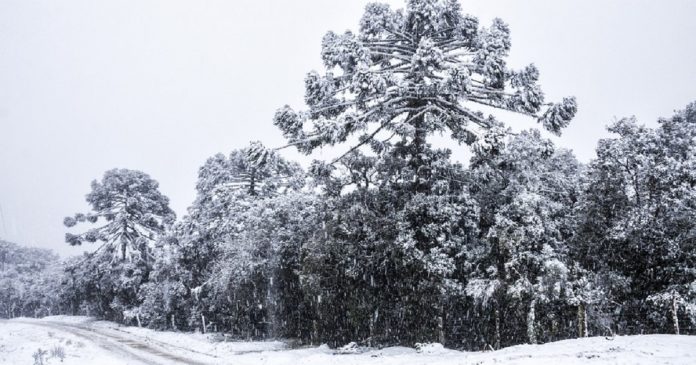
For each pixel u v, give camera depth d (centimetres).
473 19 2834
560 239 2278
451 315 2566
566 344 1563
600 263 2173
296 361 2100
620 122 2144
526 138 2277
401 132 2480
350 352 2350
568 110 2591
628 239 2033
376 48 2934
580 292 2066
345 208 2484
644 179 2034
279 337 3341
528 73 2708
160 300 4566
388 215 2430
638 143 2073
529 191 2189
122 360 2366
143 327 4872
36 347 2836
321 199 2622
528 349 1574
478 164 2462
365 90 2588
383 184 2591
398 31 2983
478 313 2477
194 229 4231
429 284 2270
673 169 1967
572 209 2355
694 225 1928
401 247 2273
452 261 2289
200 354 2622
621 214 2098
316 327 2936
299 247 2845
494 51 2617
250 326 3559
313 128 2841
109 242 5869
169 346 3034
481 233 2422
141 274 5447
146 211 6056
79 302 6938
